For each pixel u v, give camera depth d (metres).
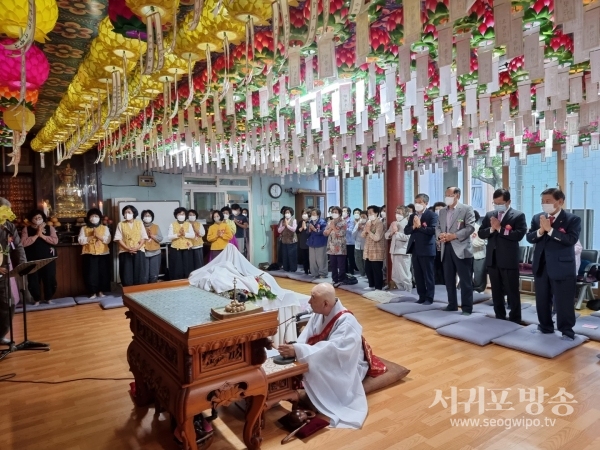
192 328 1.82
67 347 4.08
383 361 3.25
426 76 2.47
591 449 2.13
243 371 2.05
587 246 5.76
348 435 2.32
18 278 5.61
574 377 3.03
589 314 4.84
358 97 3.21
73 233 7.04
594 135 5.14
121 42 2.34
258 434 2.15
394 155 6.24
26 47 1.57
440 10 2.13
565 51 2.61
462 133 4.81
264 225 10.01
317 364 2.54
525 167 6.61
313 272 8.16
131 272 6.51
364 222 7.74
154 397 2.63
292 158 7.23
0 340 4.12
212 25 2.01
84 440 2.34
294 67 2.29
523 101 3.17
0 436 2.39
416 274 5.43
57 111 4.25
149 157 7.27
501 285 4.49
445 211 4.91
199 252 7.21
